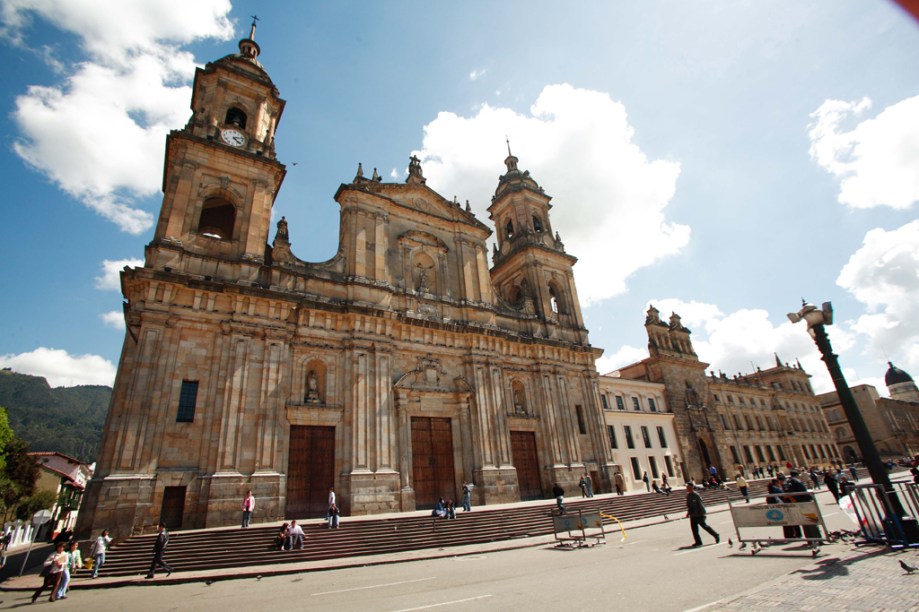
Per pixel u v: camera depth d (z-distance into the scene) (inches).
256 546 881.5
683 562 567.2
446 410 1488.7
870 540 533.3
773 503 590.9
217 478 1040.8
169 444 1039.6
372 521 1034.1
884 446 3821.4
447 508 1122.0
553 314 1924.2
